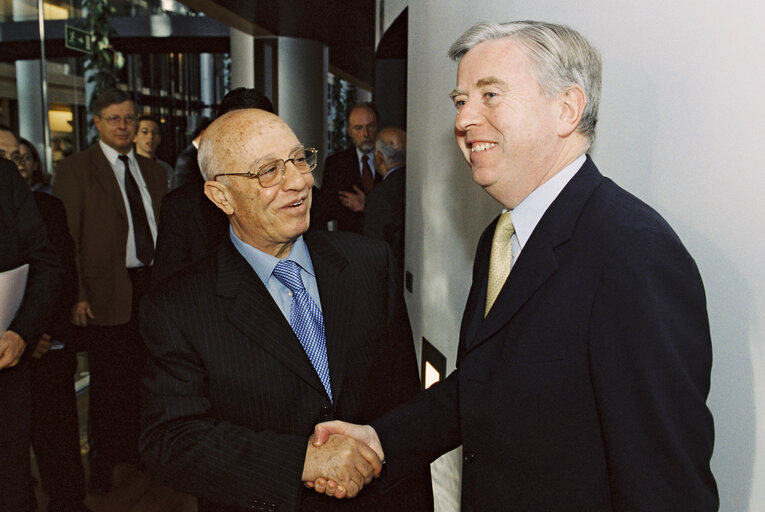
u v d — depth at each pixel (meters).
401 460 1.26
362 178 4.23
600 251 0.85
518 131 0.94
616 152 1.09
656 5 0.96
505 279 1.07
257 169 1.18
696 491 0.76
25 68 4.92
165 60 9.23
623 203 0.88
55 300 2.11
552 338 0.89
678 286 0.77
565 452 0.90
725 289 0.84
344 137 12.09
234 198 1.22
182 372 1.22
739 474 0.84
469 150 1.02
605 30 1.11
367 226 3.35
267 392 1.23
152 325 1.25
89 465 3.01
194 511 2.71
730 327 0.84
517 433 0.94
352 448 1.17
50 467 2.53
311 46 7.43
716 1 0.83
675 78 0.92
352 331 1.34
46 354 2.49
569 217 0.92
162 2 8.34
